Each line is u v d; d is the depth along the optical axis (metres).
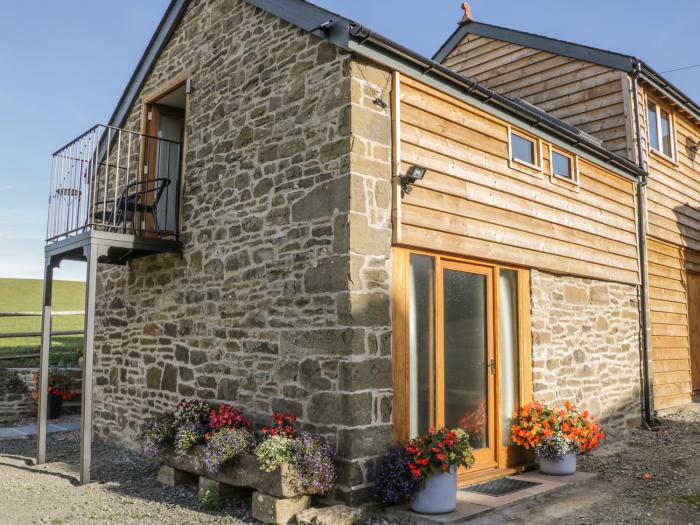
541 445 6.02
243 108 6.15
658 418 9.40
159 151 8.10
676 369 10.55
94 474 6.27
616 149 9.48
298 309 5.14
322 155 5.11
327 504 4.68
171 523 4.64
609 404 8.03
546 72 10.58
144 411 7.13
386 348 4.91
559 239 7.16
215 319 6.12
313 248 5.07
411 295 5.30
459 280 5.86
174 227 8.12
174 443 5.58
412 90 5.41
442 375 5.50
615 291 8.48
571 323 7.41
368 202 4.91
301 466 4.46
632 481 5.91
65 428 8.91
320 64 5.27
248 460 4.79
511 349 6.46
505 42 11.27
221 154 6.38
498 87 11.32
